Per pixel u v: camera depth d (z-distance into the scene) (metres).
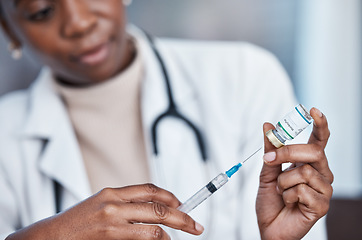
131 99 1.17
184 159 1.12
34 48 1.04
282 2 2.71
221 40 2.85
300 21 2.71
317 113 0.68
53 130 1.17
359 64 2.63
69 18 0.94
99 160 1.21
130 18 2.89
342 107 2.68
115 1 0.99
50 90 1.23
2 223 1.14
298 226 0.76
